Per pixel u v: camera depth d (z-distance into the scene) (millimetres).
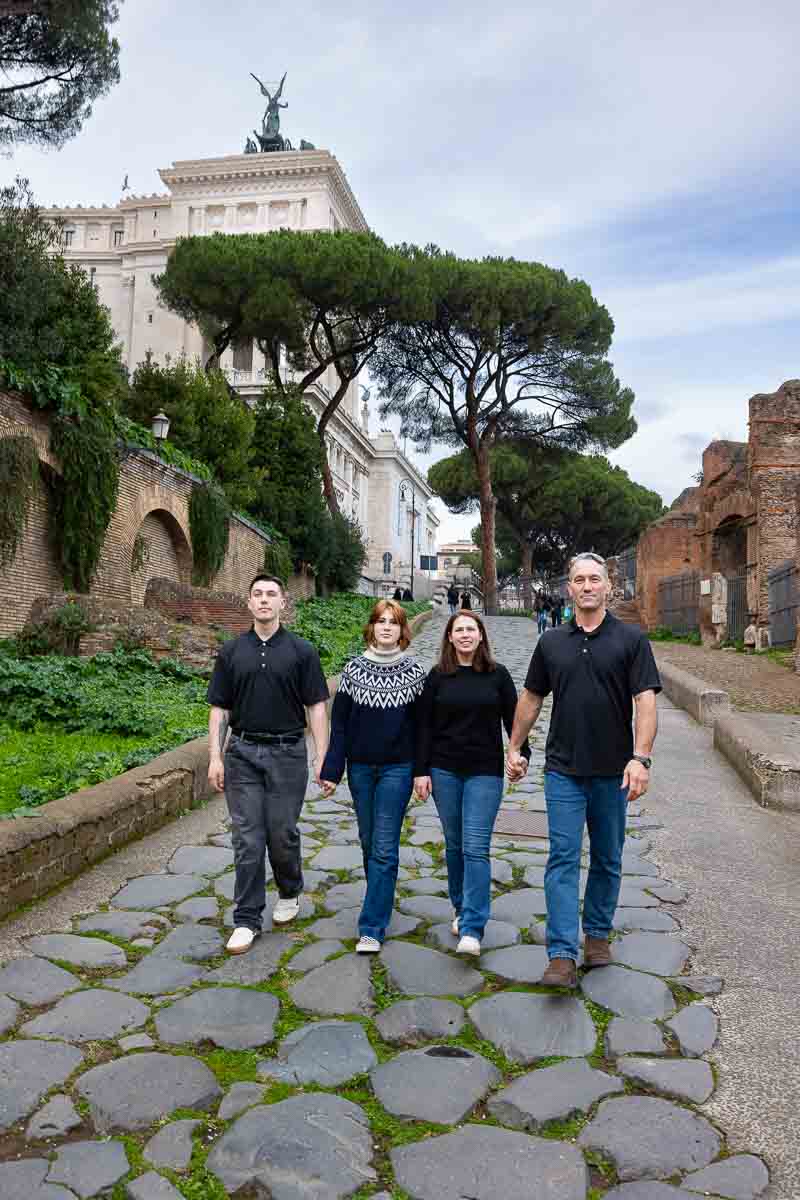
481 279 32781
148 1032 3662
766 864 6129
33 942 4543
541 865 6109
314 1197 2637
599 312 35875
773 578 21516
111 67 17812
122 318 62812
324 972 4234
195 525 22734
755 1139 2928
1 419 14266
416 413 40031
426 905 5246
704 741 11094
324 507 34719
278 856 4812
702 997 4016
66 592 14328
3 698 10289
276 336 32250
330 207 65062
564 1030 3646
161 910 5094
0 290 15141
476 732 4590
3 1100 3123
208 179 64375
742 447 25516
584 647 4184
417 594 71625
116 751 8477
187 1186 2691
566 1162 2793
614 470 60719
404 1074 3322
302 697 4816
